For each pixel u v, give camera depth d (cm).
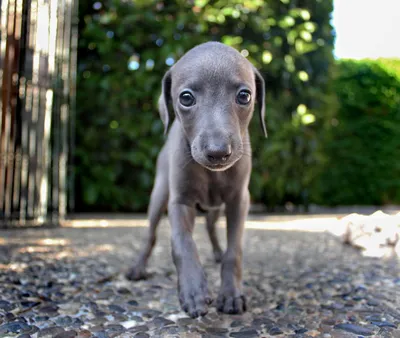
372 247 57
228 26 99
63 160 78
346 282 40
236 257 33
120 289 37
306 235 70
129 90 94
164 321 29
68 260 47
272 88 103
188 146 33
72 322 29
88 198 91
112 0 94
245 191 35
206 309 28
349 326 28
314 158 106
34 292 35
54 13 76
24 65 73
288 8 103
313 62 109
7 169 72
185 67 30
